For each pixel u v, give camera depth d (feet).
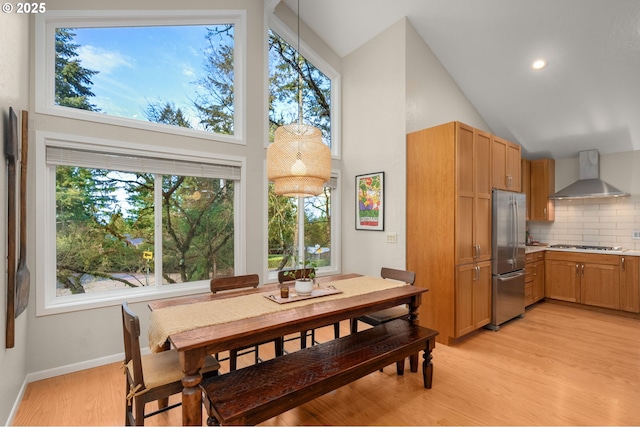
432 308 10.62
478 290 10.87
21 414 6.56
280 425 6.29
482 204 11.12
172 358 5.88
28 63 7.68
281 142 6.68
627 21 9.40
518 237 12.51
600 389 7.51
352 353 6.48
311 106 13.74
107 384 7.75
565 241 16.29
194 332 5.08
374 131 12.69
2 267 5.93
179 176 10.25
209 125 10.87
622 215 14.43
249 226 11.28
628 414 6.57
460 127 10.20
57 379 7.97
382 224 12.29
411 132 11.46
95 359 8.65
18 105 6.89
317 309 6.29
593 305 13.69
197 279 10.59
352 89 13.84
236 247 11.22
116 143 8.84
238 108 11.29
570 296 14.37
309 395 5.27
